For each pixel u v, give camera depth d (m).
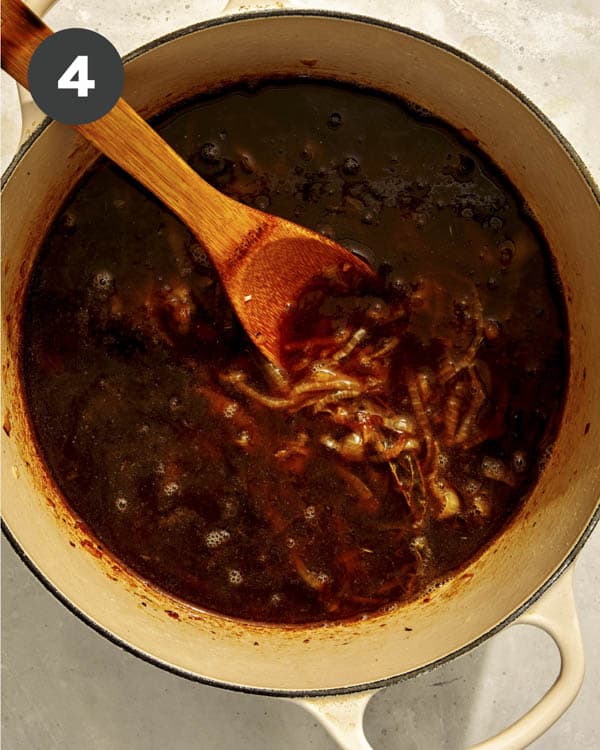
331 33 0.52
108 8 0.60
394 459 0.56
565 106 0.62
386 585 0.56
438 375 0.56
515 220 0.56
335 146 0.55
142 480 0.56
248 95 0.55
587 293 0.54
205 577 0.56
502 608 0.52
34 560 0.52
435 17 0.62
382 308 0.56
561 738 0.61
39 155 0.52
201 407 0.56
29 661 0.61
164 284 0.55
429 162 0.56
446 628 0.54
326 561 0.56
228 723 0.60
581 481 0.53
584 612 0.61
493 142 0.55
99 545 0.56
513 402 0.56
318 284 0.56
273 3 0.52
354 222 0.56
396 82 0.54
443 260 0.56
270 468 0.56
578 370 0.55
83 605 0.53
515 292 0.56
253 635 0.55
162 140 0.53
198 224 0.54
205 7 0.61
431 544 0.56
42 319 0.56
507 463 0.56
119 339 0.56
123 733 0.60
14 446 0.54
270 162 0.55
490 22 0.62
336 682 0.52
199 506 0.56
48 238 0.55
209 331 0.56
